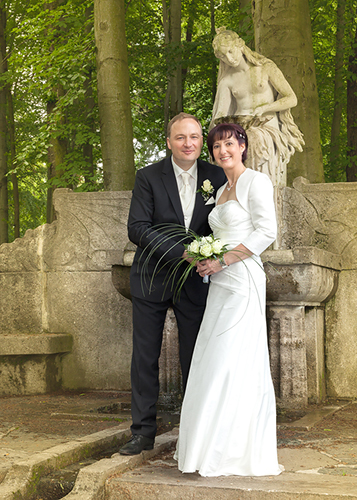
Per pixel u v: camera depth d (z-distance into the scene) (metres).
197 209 3.09
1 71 12.50
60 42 10.73
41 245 6.41
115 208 6.23
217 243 2.80
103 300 6.19
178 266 3.06
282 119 5.41
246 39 10.19
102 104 7.84
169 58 11.42
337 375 5.37
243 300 2.85
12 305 6.47
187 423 2.76
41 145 9.92
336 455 3.14
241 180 2.96
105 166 7.82
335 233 5.51
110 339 6.14
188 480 2.64
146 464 2.97
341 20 11.27
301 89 7.46
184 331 3.13
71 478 2.86
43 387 5.94
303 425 3.96
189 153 3.04
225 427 2.69
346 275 5.43
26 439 3.67
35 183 17.12
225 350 2.78
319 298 4.96
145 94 13.00
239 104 5.33
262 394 2.77
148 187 3.11
